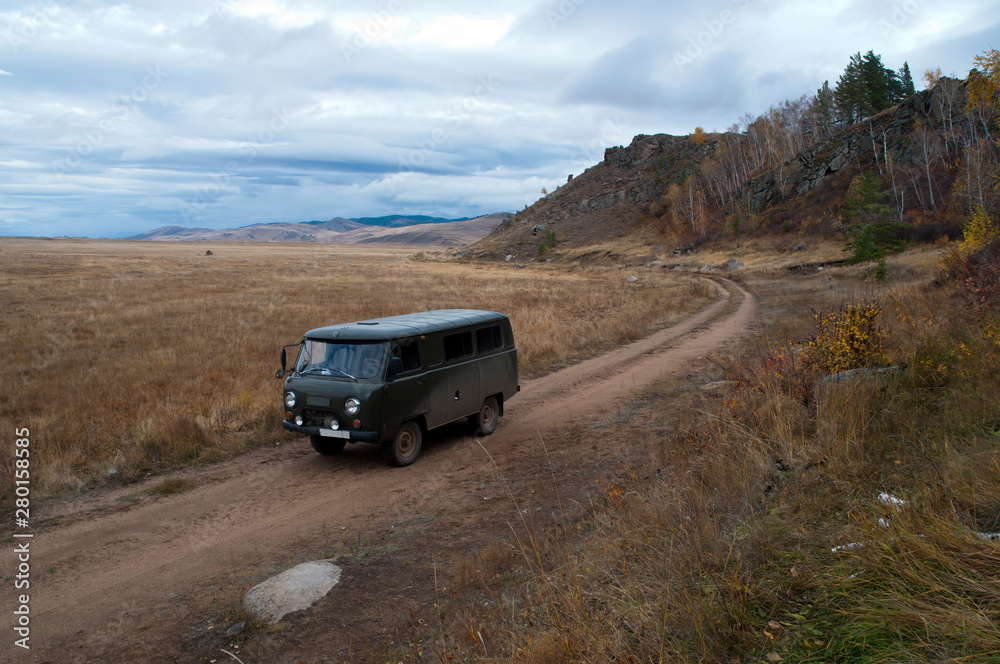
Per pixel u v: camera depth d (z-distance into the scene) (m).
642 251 100.38
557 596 3.75
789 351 8.83
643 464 7.24
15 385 13.21
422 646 3.88
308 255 123.75
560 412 11.30
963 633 2.36
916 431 5.24
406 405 8.14
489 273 73.06
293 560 5.54
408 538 5.88
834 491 4.51
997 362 6.14
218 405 10.59
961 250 17.66
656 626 3.05
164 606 4.73
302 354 8.61
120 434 9.20
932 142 73.19
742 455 5.74
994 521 3.26
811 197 85.12
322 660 3.90
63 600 4.86
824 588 3.10
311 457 8.75
